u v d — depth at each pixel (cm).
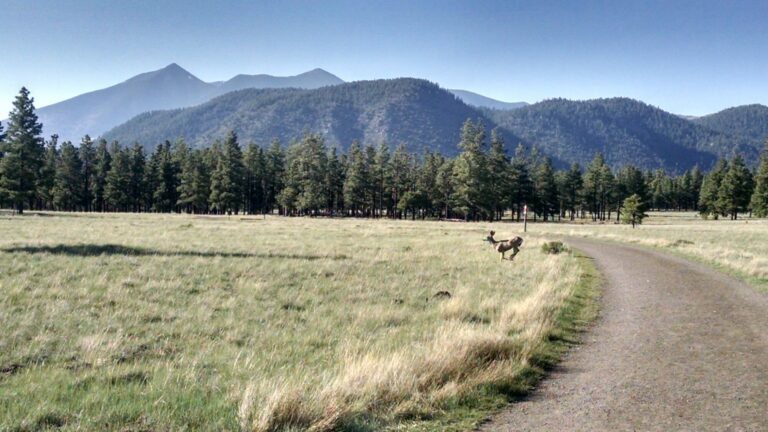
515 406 577
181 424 507
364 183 9238
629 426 509
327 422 495
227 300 1236
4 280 1338
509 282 1598
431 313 1149
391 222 6338
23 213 6075
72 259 1761
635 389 625
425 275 1723
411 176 9675
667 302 1230
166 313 1081
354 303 1267
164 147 10275
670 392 612
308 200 8631
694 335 905
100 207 9831
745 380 654
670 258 2262
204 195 8800
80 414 525
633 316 1077
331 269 1792
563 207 10594
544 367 731
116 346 810
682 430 497
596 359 767
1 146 6041
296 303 1235
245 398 532
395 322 1068
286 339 903
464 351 717
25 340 845
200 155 9962
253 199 10175
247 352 811
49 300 1148
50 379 659
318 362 769
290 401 522
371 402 561
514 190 9244
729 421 519
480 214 9100
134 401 575
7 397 586
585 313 1112
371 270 1805
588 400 590
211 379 664
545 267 1880
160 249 2177
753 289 1410
